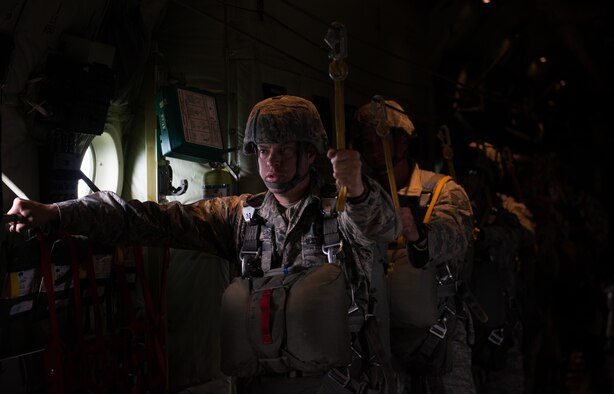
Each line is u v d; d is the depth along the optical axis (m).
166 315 3.92
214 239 3.11
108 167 3.87
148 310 3.44
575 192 10.32
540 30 10.12
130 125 4.04
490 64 8.73
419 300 3.57
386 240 2.73
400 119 3.92
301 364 2.65
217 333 4.21
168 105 3.90
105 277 3.41
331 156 2.54
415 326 3.62
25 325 3.02
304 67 4.96
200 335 4.18
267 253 2.89
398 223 2.73
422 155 6.95
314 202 2.90
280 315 2.66
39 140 3.28
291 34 4.84
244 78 4.35
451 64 8.03
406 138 3.94
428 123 6.98
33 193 3.23
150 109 3.97
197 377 4.18
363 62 6.01
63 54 3.33
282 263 2.87
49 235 2.95
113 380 3.23
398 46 6.70
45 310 3.11
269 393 2.78
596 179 12.99
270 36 4.60
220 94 4.32
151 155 3.95
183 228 3.05
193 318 4.18
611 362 7.91
